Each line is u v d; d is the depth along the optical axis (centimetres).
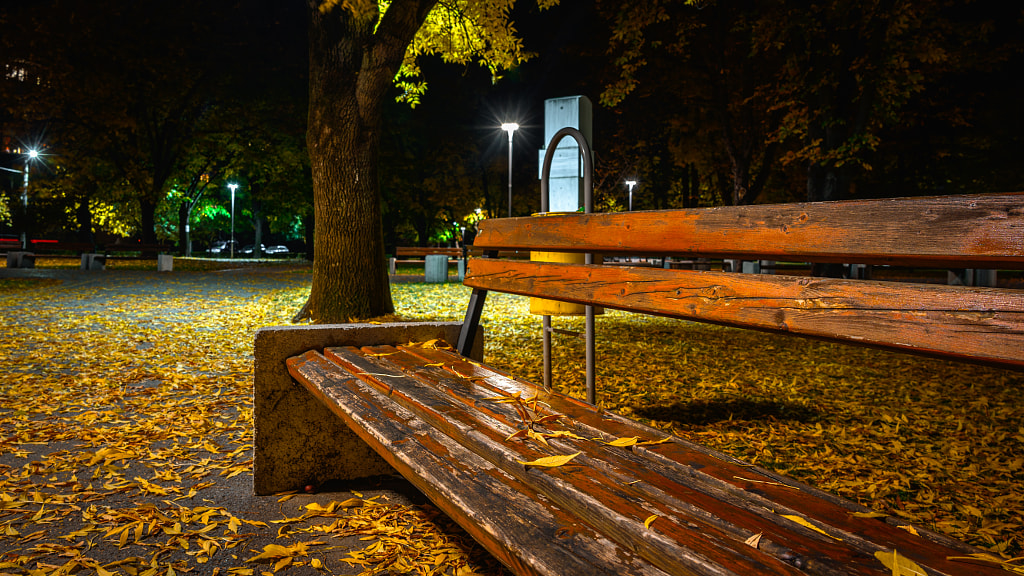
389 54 915
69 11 2402
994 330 124
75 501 311
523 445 186
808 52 1689
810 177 1838
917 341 138
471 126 3916
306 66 3394
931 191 2884
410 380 266
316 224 959
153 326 952
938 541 121
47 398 508
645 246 224
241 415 467
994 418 497
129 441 404
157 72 2856
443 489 167
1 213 3653
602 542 136
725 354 776
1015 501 330
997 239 125
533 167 3978
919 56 1608
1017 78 2183
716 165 2922
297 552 257
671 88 2519
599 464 171
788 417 490
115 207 4128
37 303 1252
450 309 1258
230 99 3297
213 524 284
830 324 159
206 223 5931
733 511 139
